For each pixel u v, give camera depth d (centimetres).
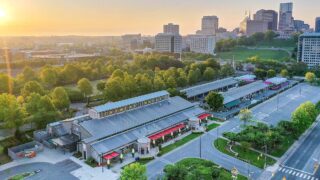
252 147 11600
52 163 10206
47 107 13125
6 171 9569
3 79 19075
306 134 13388
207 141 12338
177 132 13238
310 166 10138
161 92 15500
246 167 9975
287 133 12275
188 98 19338
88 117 12388
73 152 11138
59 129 12044
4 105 11988
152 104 14475
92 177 9269
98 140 10762
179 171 8400
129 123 12244
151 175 9394
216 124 14588
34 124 13638
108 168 9862
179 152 11206
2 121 12838
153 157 10662
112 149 10506
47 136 12056
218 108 16600
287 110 17400
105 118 12088
